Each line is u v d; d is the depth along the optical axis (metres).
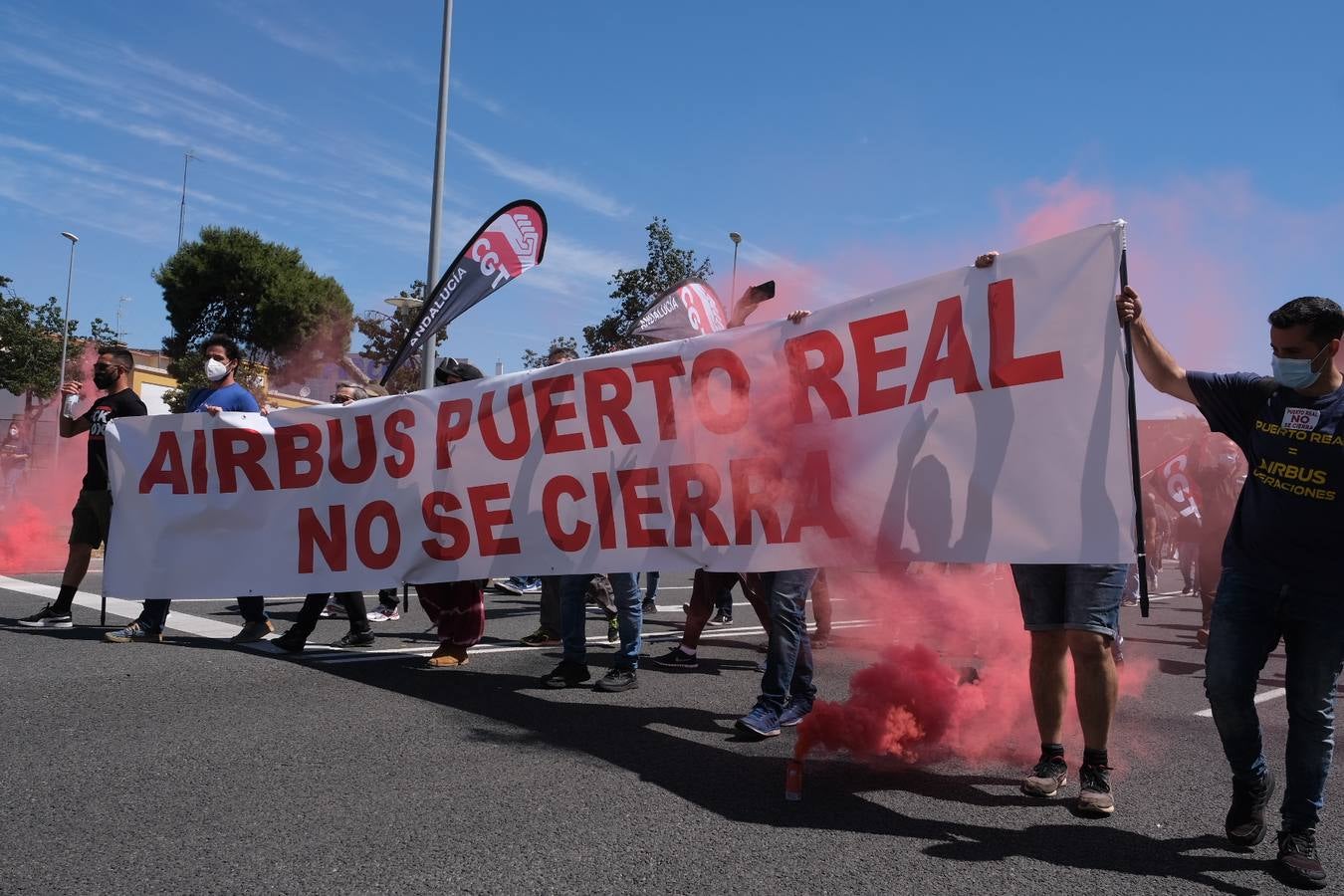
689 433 4.70
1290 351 2.89
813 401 4.30
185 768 3.44
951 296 3.94
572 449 5.07
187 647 5.75
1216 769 3.94
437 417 5.49
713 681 5.55
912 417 3.98
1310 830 2.84
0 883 2.45
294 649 5.81
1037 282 3.71
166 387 37.78
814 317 4.34
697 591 6.00
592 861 2.71
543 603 6.64
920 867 2.76
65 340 37.41
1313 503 2.87
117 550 5.93
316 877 2.54
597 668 5.80
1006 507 3.65
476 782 3.40
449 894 2.46
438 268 15.30
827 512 4.21
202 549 5.86
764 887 2.57
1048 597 3.53
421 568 5.50
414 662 5.67
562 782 3.45
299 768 3.49
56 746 3.64
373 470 5.64
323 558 5.72
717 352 4.64
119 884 2.46
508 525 5.25
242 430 5.84
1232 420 3.13
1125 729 4.67
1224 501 8.14
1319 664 2.87
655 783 3.48
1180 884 2.72
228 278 41.44
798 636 4.37
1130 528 3.36
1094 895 2.61
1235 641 3.03
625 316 22.58
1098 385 3.51
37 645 5.55
